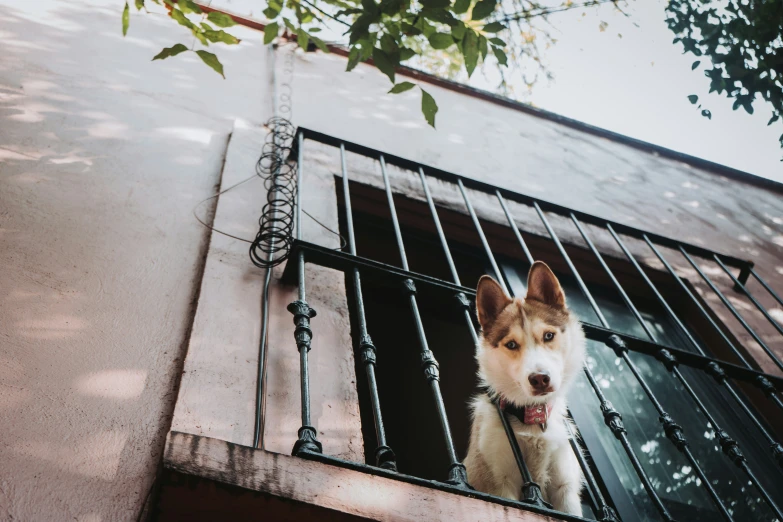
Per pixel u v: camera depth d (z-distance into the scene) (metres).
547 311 1.54
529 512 1.10
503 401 1.44
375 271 1.48
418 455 2.80
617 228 2.14
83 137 1.80
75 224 1.52
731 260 2.33
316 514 0.98
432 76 3.03
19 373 1.16
